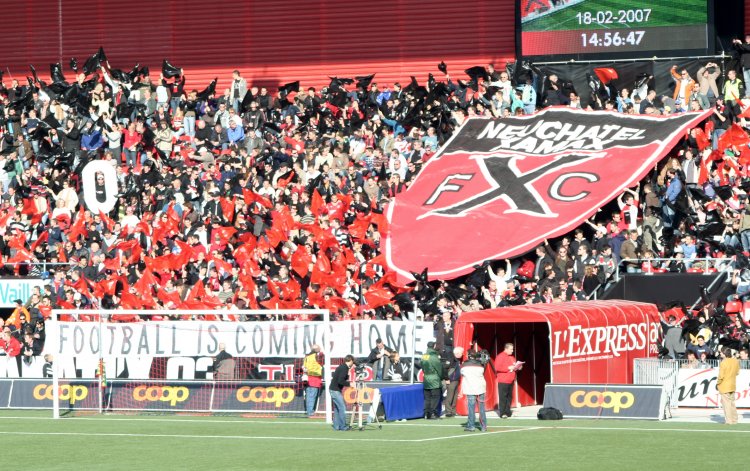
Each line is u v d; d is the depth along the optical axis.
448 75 125.38
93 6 140.50
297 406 81.44
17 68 142.25
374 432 71.12
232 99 121.62
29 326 94.75
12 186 116.44
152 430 73.88
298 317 91.44
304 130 116.00
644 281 90.94
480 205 100.88
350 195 102.62
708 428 70.94
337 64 133.38
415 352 82.12
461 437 67.94
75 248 105.88
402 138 113.31
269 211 103.25
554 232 95.44
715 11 110.94
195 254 99.38
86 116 119.44
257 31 136.00
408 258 97.06
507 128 109.62
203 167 114.88
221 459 60.59
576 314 80.38
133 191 110.56
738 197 97.00
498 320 78.69
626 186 97.56
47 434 72.31
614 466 56.28
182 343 82.88
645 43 112.12
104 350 83.88
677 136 100.94
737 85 106.31
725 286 88.38
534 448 62.78
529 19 115.50
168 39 138.38
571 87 111.50
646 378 82.31
